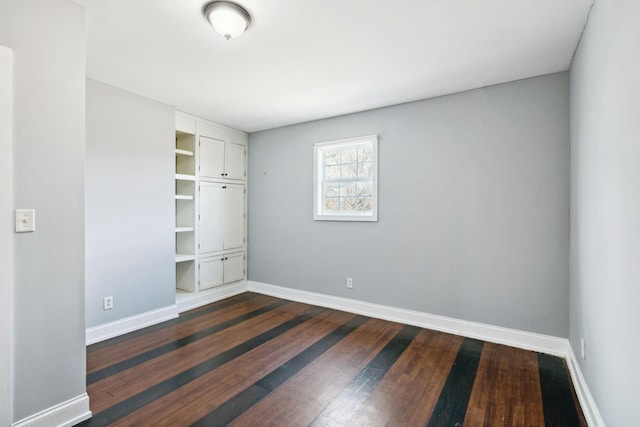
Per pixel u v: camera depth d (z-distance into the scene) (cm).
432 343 296
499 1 182
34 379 169
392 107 358
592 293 193
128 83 300
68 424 179
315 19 199
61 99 179
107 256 303
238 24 191
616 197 150
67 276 182
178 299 385
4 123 157
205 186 418
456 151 318
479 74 278
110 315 306
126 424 182
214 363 255
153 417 188
